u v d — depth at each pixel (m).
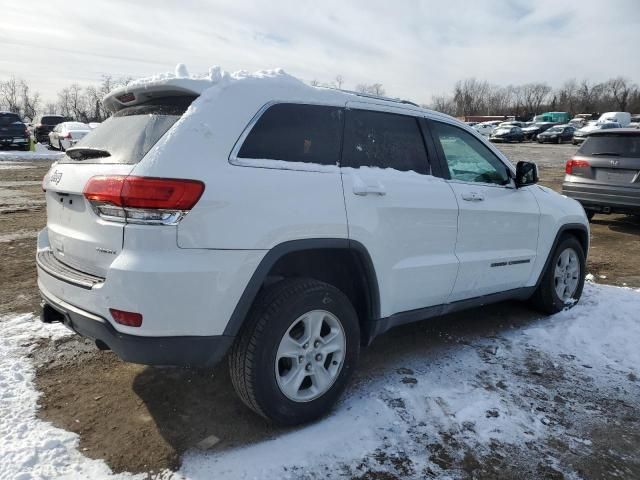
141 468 2.54
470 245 3.83
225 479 2.47
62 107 80.50
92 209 2.59
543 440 2.86
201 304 2.49
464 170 3.92
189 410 3.06
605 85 102.50
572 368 3.72
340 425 2.93
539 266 4.54
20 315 4.41
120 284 2.40
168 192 2.40
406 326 4.50
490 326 4.52
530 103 109.25
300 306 2.79
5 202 10.41
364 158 3.23
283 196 2.72
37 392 3.21
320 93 3.11
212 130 2.61
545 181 15.19
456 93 109.50
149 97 2.95
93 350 3.81
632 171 8.16
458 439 2.84
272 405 2.76
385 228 3.19
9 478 2.40
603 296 5.27
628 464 2.69
